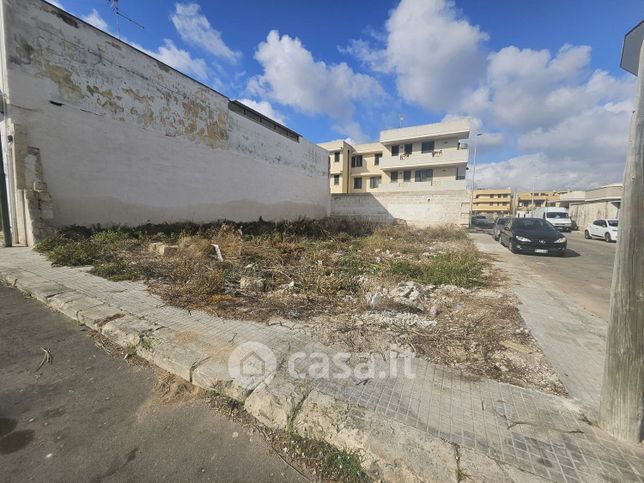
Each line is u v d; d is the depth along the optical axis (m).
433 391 2.08
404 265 6.09
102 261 5.41
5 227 6.36
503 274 6.35
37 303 3.64
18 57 6.47
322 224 15.21
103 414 1.91
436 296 4.57
